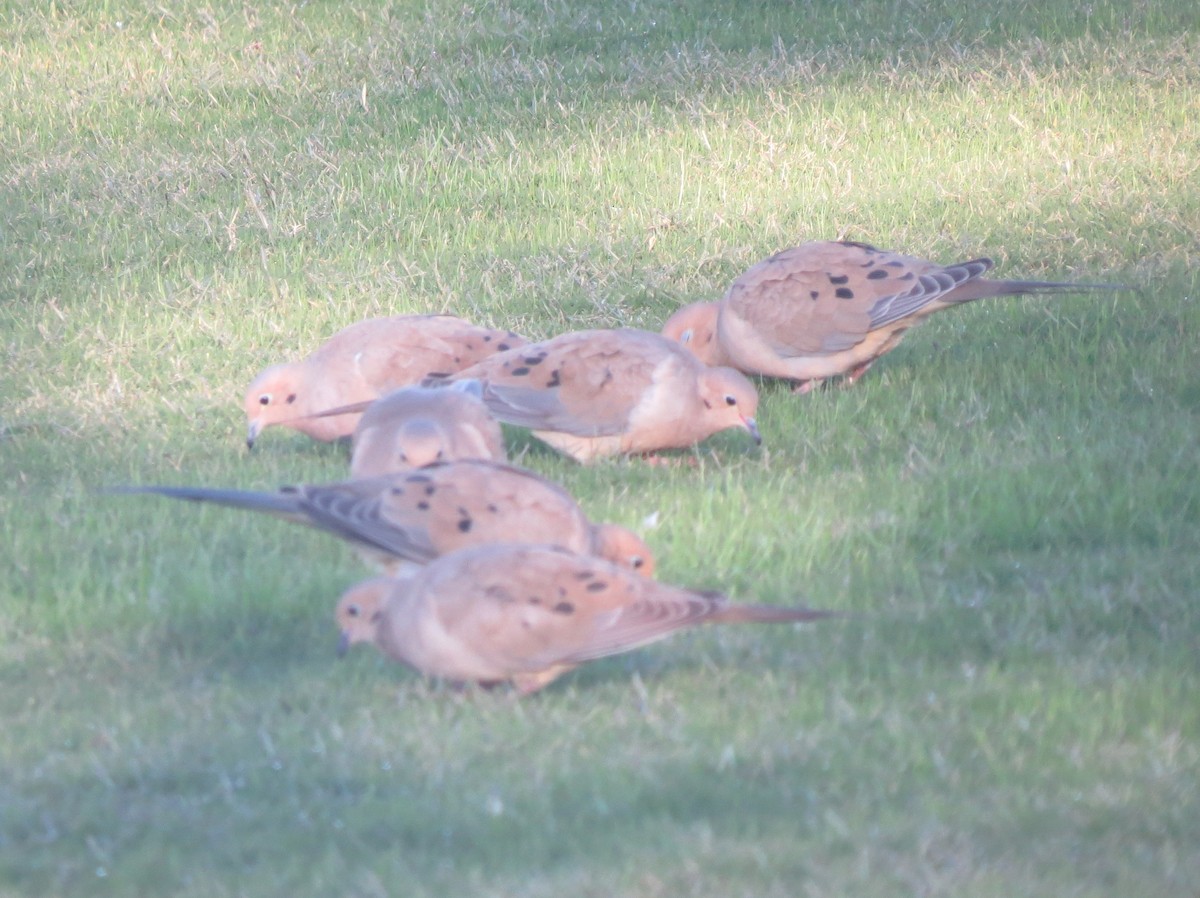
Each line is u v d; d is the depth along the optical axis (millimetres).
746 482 12391
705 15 26469
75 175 21016
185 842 7293
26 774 8008
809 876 6871
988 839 7254
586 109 22984
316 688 9008
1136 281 16422
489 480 9469
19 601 10258
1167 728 8398
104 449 13359
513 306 16594
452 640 8367
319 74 24484
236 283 17438
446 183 20422
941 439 13125
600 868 6926
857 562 10898
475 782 7789
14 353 15492
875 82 23547
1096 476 11922
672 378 12602
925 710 8656
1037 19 25828
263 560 10875
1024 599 10242
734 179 20344
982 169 20188
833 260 14227
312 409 12922
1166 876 6895
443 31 25906
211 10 27047
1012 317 15875
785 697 8844
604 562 8547
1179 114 21719
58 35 26266
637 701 8797
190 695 8984
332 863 6969
